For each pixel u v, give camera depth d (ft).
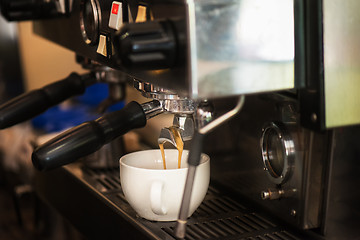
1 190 5.80
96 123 2.16
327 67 1.70
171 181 2.17
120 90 3.25
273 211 2.25
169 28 1.60
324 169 1.99
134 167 2.21
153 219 2.27
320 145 1.96
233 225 2.24
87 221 2.73
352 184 2.02
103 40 2.15
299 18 1.69
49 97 2.87
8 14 3.05
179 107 2.09
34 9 3.05
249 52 1.63
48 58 5.48
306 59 1.73
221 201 2.50
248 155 2.35
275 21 1.65
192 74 1.55
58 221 4.21
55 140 2.08
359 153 1.99
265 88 1.68
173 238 2.09
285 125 2.07
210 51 1.57
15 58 5.95
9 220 5.03
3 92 6.01
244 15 1.60
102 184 2.76
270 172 2.20
